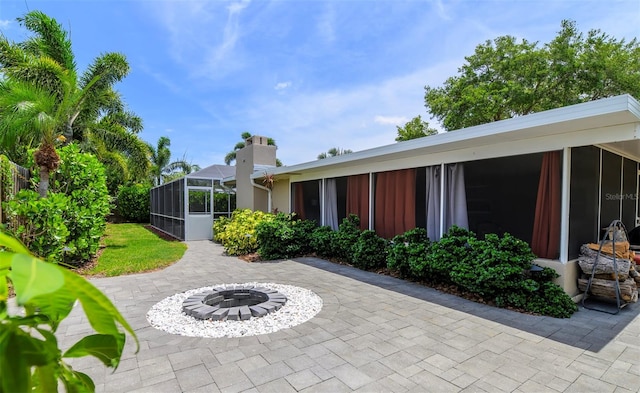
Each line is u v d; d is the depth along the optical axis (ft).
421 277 19.85
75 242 23.24
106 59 37.99
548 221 16.39
